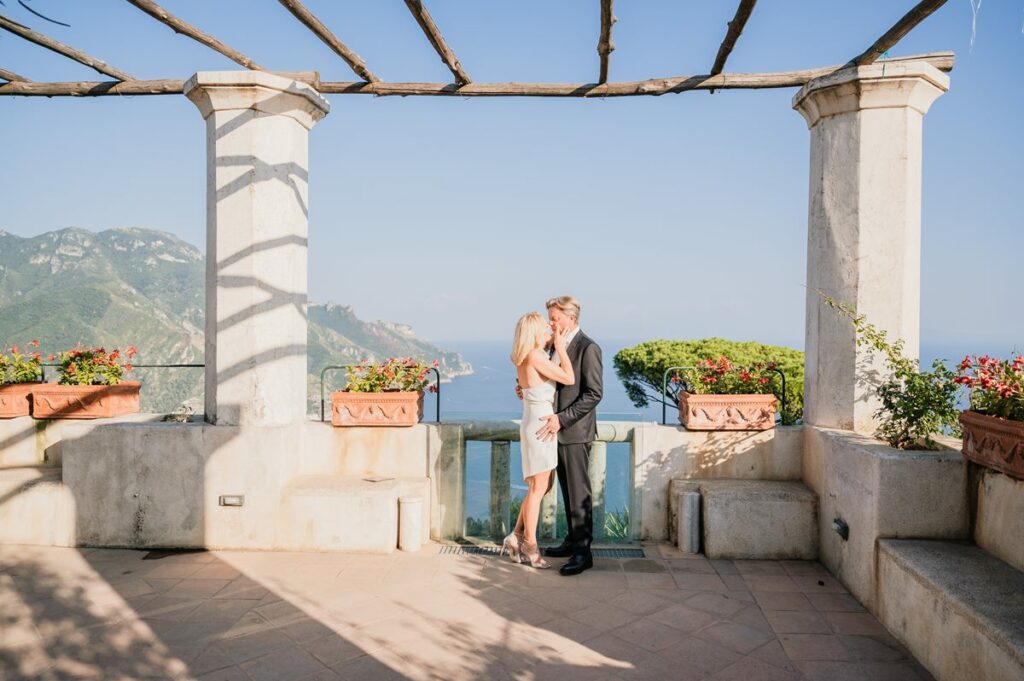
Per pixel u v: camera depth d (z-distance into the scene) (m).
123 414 5.14
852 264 4.30
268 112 4.51
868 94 4.20
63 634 3.26
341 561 4.38
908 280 4.27
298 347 4.86
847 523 3.90
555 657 3.05
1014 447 2.88
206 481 4.58
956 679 2.65
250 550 4.58
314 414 5.59
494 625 3.40
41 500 4.66
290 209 4.67
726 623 3.44
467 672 2.90
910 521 3.46
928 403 3.72
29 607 3.59
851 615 3.54
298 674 2.87
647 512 4.86
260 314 4.56
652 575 4.14
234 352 4.57
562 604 3.69
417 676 2.86
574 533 4.22
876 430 4.27
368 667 2.94
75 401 5.00
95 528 4.62
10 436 5.16
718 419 4.74
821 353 4.49
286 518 4.56
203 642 3.18
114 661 2.98
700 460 4.83
